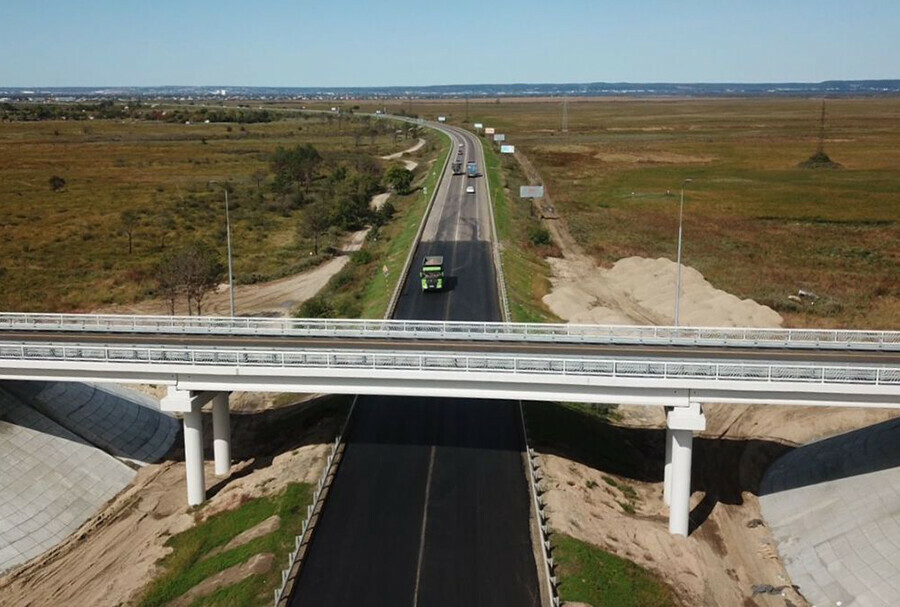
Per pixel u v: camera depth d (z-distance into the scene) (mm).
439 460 43906
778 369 37688
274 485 42500
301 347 46000
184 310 77750
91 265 91938
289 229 113688
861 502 40500
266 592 33125
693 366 38281
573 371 39156
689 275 83375
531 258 93312
